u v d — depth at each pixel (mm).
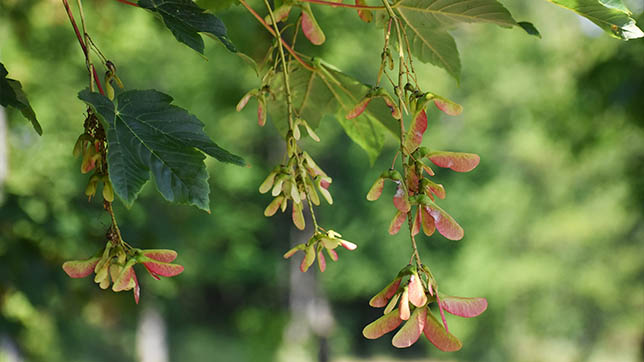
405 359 28484
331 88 1974
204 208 1133
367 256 25109
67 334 13133
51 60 9875
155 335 22844
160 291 15977
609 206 20547
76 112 11672
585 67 8703
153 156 1145
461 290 22891
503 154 24844
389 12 1367
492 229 23438
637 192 10141
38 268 6531
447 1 1618
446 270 23969
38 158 9234
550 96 10203
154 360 22734
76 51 10109
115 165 1121
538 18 22656
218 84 11617
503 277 22484
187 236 12148
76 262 1269
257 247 27188
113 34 10477
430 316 1163
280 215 26766
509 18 1618
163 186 1131
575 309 22938
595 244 21828
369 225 24984
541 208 23031
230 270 25328
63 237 6836
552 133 9938
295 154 1330
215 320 31453
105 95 1283
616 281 21641
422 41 1873
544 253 22641
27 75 10266
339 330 28672
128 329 24516
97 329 22984
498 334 23312
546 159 21781
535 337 23859
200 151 1168
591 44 8844
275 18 1688
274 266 26266
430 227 1177
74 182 9102
